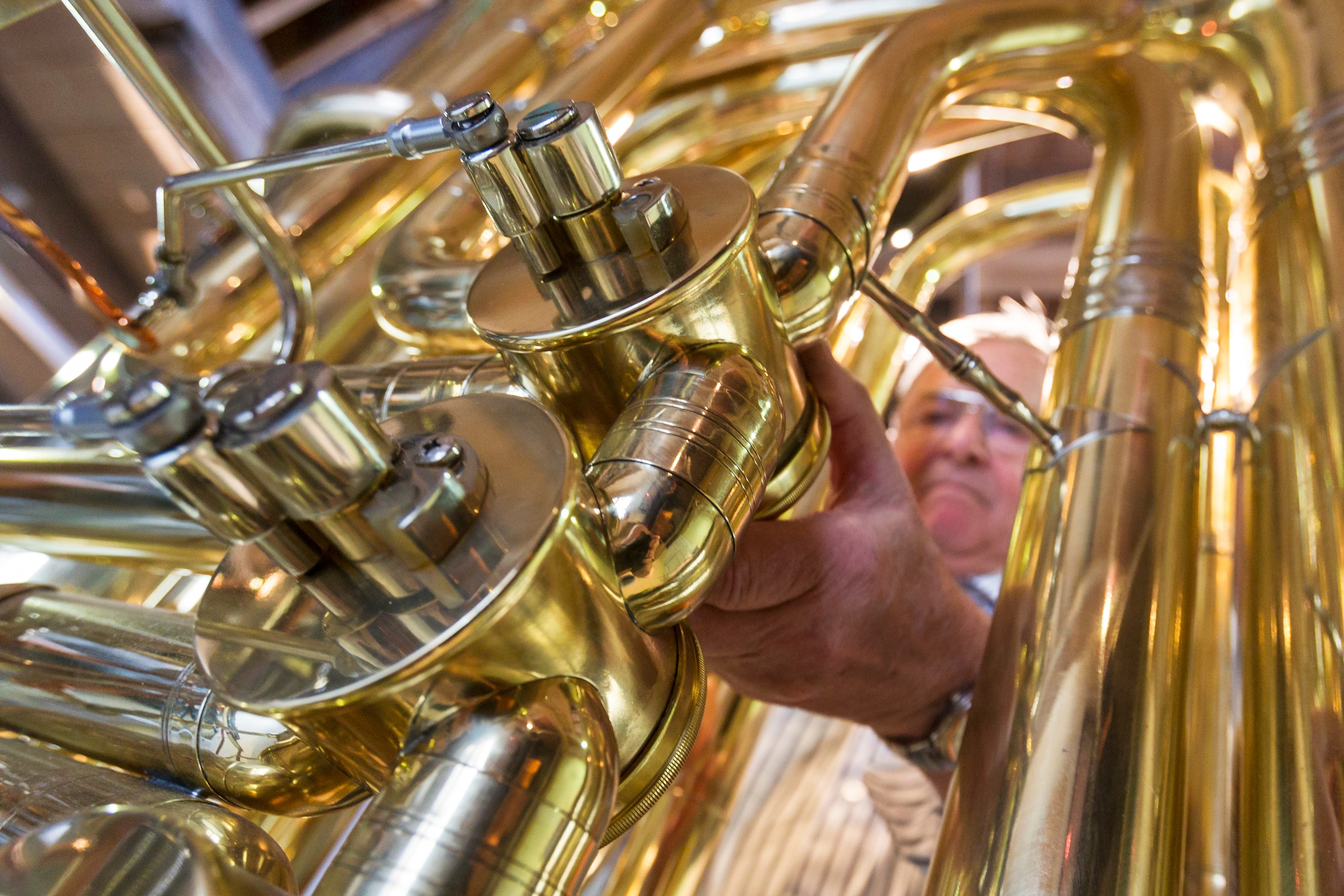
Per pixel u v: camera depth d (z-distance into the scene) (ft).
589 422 1.08
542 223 0.95
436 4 6.23
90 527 1.13
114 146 4.44
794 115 2.93
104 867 0.69
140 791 0.96
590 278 0.98
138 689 1.04
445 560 0.74
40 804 0.95
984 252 3.14
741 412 0.96
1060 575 1.38
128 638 1.10
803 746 3.22
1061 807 1.09
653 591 0.87
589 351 0.99
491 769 0.72
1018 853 1.07
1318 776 1.16
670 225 0.95
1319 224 1.88
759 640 1.37
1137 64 2.28
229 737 0.99
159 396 0.64
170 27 4.54
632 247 0.96
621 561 0.85
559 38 2.93
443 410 0.87
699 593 0.92
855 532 1.36
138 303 1.43
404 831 0.71
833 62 2.89
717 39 2.90
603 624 0.81
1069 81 2.34
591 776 0.75
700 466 0.91
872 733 3.17
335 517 0.71
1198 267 1.83
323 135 2.63
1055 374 1.81
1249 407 1.75
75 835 0.72
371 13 6.00
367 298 2.42
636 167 2.89
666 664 0.93
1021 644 1.34
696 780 2.23
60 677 1.08
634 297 0.95
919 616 1.53
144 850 0.70
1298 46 2.22
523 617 0.73
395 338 1.61
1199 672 1.67
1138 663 1.25
